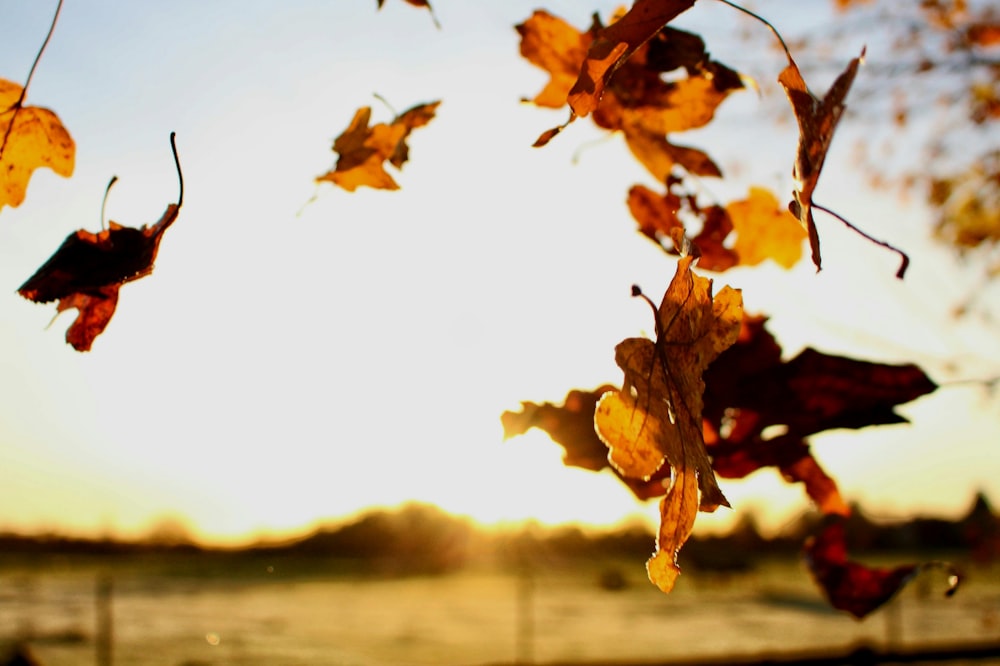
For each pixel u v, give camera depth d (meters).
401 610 16.56
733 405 0.78
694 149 0.81
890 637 9.91
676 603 19.48
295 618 13.07
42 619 10.70
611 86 0.80
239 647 7.48
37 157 0.71
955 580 0.77
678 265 0.61
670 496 0.60
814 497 0.82
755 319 0.78
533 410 0.75
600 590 23.78
